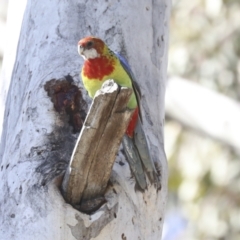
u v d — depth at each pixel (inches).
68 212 308.8
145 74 379.2
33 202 312.5
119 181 323.3
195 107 620.4
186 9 731.4
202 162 712.4
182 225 764.0
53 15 369.4
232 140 606.5
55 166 319.3
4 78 384.5
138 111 341.1
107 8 375.9
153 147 357.7
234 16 714.8
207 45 715.4
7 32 398.6
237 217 704.4
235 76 706.2
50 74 349.1
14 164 330.6
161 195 348.2
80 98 343.6
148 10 393.1
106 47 341.1
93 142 292.8
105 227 312.8
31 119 339.0
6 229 313.3
